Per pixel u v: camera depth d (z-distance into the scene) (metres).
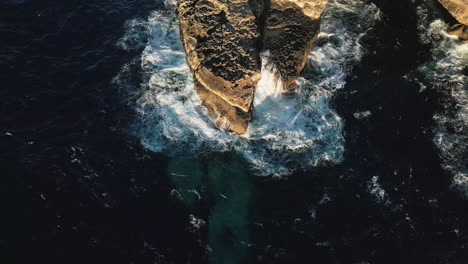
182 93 37.62
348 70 39.72
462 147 34.34
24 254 27.59
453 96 37.75
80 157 32.91
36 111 35.31
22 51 39.19
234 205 31.08
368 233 29.62
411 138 34.97
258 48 37.06
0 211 29.38
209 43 35.66
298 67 37.25
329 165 33.31
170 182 32.16
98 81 38.03
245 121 34.38
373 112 36.66
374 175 32.69
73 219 29.55
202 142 34.69
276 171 33.03
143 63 39.72
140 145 34.25
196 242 29.05
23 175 31.38
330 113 36.53
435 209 30.95
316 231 29.73
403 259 28.53
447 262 28.42
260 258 28.45
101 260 27.84
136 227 29.52
